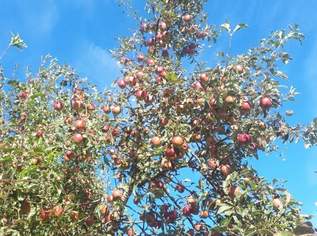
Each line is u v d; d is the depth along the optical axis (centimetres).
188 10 332
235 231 218
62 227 220
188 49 329
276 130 258
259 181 225
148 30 321
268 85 238
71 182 238
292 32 245
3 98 259
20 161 202
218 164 243
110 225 237
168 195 245
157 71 258
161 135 246
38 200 214
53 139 240
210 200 236
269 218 210
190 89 244
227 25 242
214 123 244
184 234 240
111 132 245
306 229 243
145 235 240
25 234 206
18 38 224
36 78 268
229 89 233
